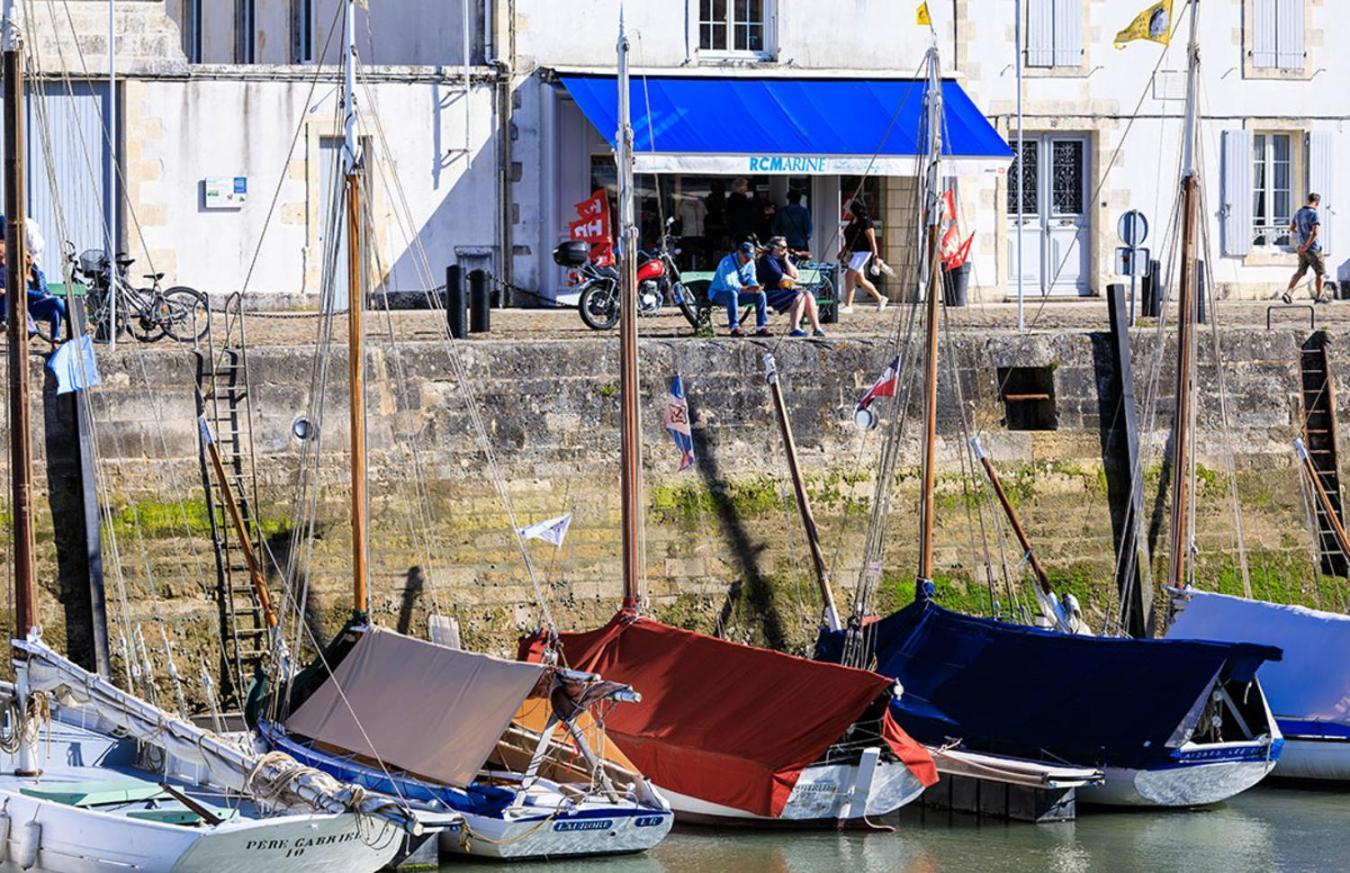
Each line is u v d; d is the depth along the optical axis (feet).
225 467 296.92
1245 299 424.46
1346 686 279.69
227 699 288.71
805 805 249.75
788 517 317.42
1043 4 413.18
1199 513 338.75
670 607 310.65
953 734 270.05
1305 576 342.23
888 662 281.54
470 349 309.01
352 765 244.63
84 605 286.46
